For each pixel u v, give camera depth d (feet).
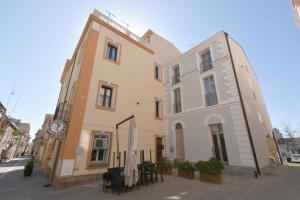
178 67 52.47
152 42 57.77
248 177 27.73
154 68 50.98
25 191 22.43
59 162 26.61
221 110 35.22
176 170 37.04
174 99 49.26
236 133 31.48
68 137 26.43
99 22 38.42
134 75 42.65
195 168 28.94
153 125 44.09
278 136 158.20
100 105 33.32
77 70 36.73
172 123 45.91
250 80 47.47
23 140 164.55
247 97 37.86
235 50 42.45
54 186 24.36
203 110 38.93
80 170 26.32
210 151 34.65
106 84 35.14
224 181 25.77
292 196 17.43
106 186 21.90
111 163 30.83
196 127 39.29
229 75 36.09
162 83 53.01
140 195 19.44
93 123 30.42
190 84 44.62
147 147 40.34
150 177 25.72
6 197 19.76
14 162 83.20
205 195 18.95
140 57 46.60
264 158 33.37
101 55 36.22
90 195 19.93
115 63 38.68
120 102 36.76
